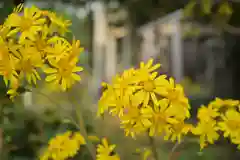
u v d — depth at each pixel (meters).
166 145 1.68
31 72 0.76
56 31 0.79
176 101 0.74
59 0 3.08
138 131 0.73
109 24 7.37
